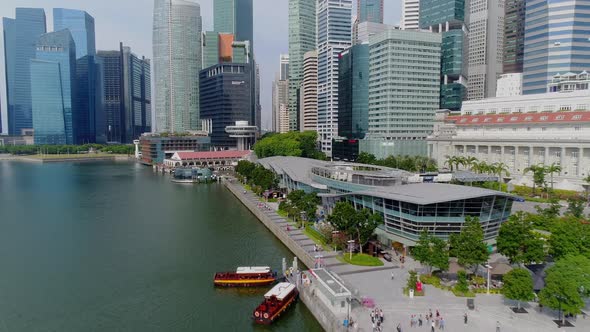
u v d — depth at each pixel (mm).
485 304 84375
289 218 165625
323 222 144875
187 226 171375
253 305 98562
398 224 115812
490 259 110500
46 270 121625
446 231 109062
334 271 104812
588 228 102688
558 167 185125
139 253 136375
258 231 162125
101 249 141000
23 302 101000
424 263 97375
